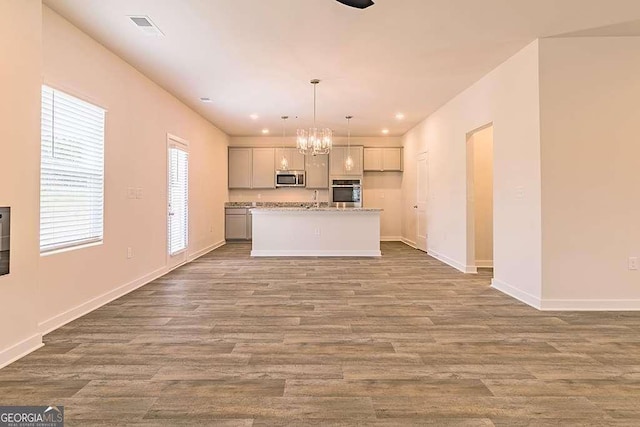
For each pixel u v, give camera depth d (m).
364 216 6.92
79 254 3.28
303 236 6.91
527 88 3.71
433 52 3.86
